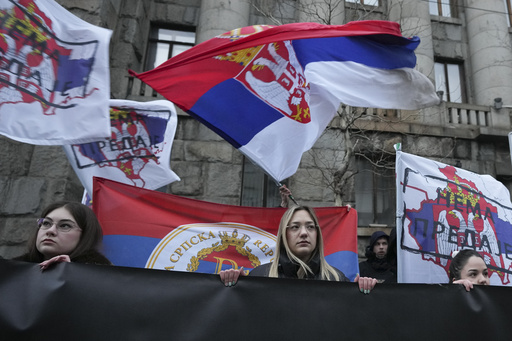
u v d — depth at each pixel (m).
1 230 7.20
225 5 11.05
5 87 2.75
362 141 9.67
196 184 9.20
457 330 2.31
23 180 7.48
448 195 4.36
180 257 3.84
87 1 9.06
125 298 2.12
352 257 4.05
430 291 2.38
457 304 2.37
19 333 1.99
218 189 9.21
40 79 2.90
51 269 2.13
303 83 4.02
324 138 9.48
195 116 3.56
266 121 3.80
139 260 3.73
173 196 4.04
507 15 13.21
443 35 12.73
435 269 4.00
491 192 4.65
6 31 2.81
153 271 2.21
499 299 2.42
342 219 4.21
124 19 10.56
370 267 5.13
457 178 4.53
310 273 2.78
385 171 10.05
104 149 4.66
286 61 4.02
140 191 3.95
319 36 3.81
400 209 4.12
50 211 2.62
